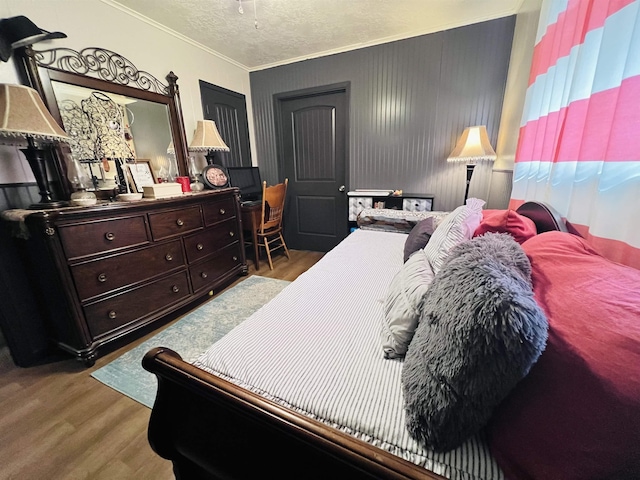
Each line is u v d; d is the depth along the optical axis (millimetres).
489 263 560
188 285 2074
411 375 622
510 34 2178
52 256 1340
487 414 494
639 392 341
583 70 933
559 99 1139
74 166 1681
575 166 981
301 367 767
